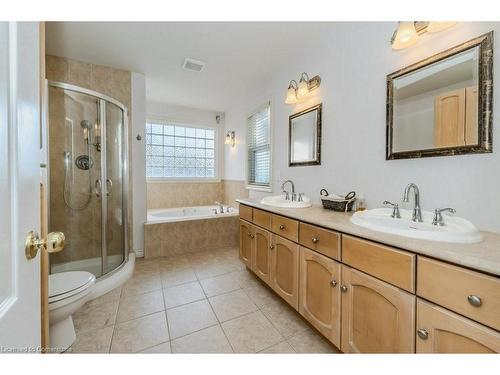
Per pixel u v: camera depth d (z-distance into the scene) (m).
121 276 2.23
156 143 3.95
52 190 2.30
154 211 3.62
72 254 2.41
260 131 3.13
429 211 1.28
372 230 1.11
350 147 1.78
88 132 2.41
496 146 1.05
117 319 1.64
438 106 1.24
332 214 1.58
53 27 1.88
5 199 0.49
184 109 4.08
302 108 2.30
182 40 2.08
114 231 2.56
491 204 1.07
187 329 1.54
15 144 0.53
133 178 2.85
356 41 1.71
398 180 1.46
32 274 0.60
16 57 0.54
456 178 1.19
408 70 1.37
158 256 2.91
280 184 2.68
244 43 2.12
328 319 1.30
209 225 3.21
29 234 0.59
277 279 1.80
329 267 1.28
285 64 2.51
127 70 2.70
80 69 2.48
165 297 1.95
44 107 1.07
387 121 1.49
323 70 2.02
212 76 2.83
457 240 0.89
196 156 4.30
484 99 1.07
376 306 1.02
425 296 0.84
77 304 1.36
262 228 2.03
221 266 2.63
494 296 0.68
